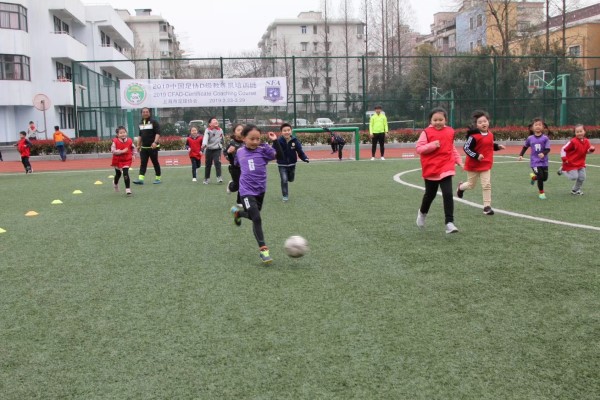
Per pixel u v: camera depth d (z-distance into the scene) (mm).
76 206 10055
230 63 25375
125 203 10289
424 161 6848
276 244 6531
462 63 28234
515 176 13117
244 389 3023
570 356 3361
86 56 40281
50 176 16594
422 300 4410
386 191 10961
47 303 4539
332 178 13562
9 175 17375
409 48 63625
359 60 27750
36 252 6383
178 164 19781
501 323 3902
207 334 3807
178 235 7184
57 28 37281
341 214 8453
